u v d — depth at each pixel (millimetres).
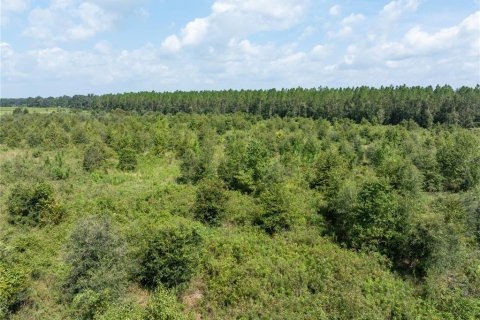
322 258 20359
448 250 19422
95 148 40812
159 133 52375
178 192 30734
